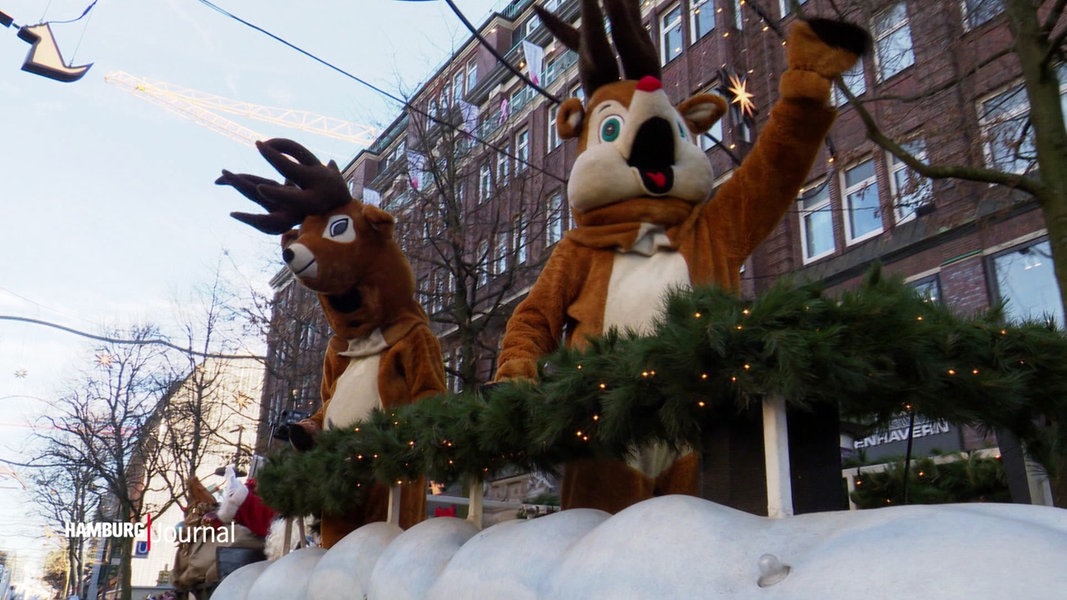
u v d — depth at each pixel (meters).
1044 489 3.93
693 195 3.88
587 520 2.38
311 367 20.73
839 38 3.48
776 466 2.01
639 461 3.23
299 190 5.43
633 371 2.16
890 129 9.73
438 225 15.98
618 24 4.04
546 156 21.62
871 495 4.39
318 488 4.09
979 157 8.69
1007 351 2.28
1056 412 2.39
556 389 2.37
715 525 1.81
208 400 28.27
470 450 2.90
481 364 16.56
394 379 5.26
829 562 1.46
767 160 3.75
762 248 16.59
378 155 27.58
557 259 3.88
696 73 17.67
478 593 2.40
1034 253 12.77
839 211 15.47
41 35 6.27
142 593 26.27
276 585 4.05
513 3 26.12
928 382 2.10
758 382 1.99
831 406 2.23
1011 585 1.20
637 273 3.71
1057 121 5.94
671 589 1.71
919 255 14.20
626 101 3.95
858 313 2.06
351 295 5.45
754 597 1.54
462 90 26.42
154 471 25.80
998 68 9.46
